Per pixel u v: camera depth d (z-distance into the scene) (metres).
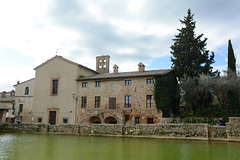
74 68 42.19
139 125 27.56
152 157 14.61
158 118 33.22
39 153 16.42
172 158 14.25
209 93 34.41
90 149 18.16
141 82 35.69
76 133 31.56
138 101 35.22
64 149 18.23
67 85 42.22
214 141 22.66
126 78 36.94
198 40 39.75
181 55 38.19
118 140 24.34
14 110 48.25
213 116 29.33
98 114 36.19
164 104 33.09
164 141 23.02
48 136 29.52
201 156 14.81
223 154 15.49
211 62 39.25
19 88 48.94
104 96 38.22
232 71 33.81
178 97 37.81
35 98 45.28
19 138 27.09
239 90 31.05
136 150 17.47
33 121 44.41
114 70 44.12
